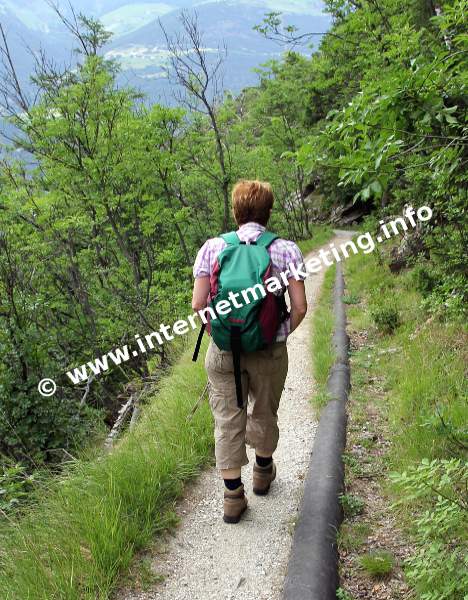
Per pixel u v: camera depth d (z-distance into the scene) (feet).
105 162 48.88
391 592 8.92
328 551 9.61
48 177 50.39
